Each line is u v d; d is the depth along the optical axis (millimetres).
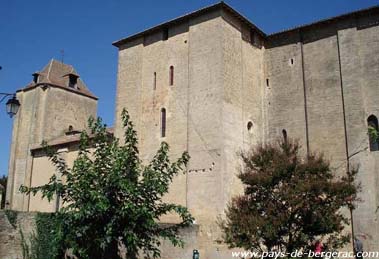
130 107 29578
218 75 25484
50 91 45188
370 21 25859
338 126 25719
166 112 27625
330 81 26672
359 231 23219
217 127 24672
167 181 12195
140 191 11500
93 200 10844
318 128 26469
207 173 24328
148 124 28391
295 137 27281
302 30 28469
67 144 35625
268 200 16875
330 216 16469
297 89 27984
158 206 12258
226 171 24094
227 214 19047
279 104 28547
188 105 26438
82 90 49500
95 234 11156
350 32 26312
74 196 11242
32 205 38188
